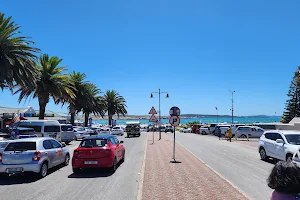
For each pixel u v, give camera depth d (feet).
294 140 44.47
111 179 33.60
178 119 47.34
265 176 34.63
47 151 37.37
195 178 31.83
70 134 92.07
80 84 147.74
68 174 37.42
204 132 161.58
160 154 57.06
